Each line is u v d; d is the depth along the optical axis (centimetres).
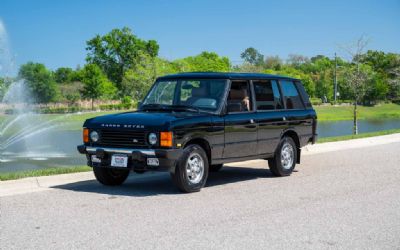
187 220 694
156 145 843
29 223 674
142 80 6669
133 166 864
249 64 9931
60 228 650
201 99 954
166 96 983
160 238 608
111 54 9956
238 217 712
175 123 849
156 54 10231
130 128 863
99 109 7275
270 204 800
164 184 984
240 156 980
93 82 8194
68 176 1027
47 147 2497
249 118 987
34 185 940
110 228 651
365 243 594
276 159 1064
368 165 1257
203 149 918
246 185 974
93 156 906
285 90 1101
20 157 2016
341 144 1741
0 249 566
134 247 573
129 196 854
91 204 788
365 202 820
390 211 757
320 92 10544
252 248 571
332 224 678
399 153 1518
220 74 977
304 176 1088
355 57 3606
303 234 629
